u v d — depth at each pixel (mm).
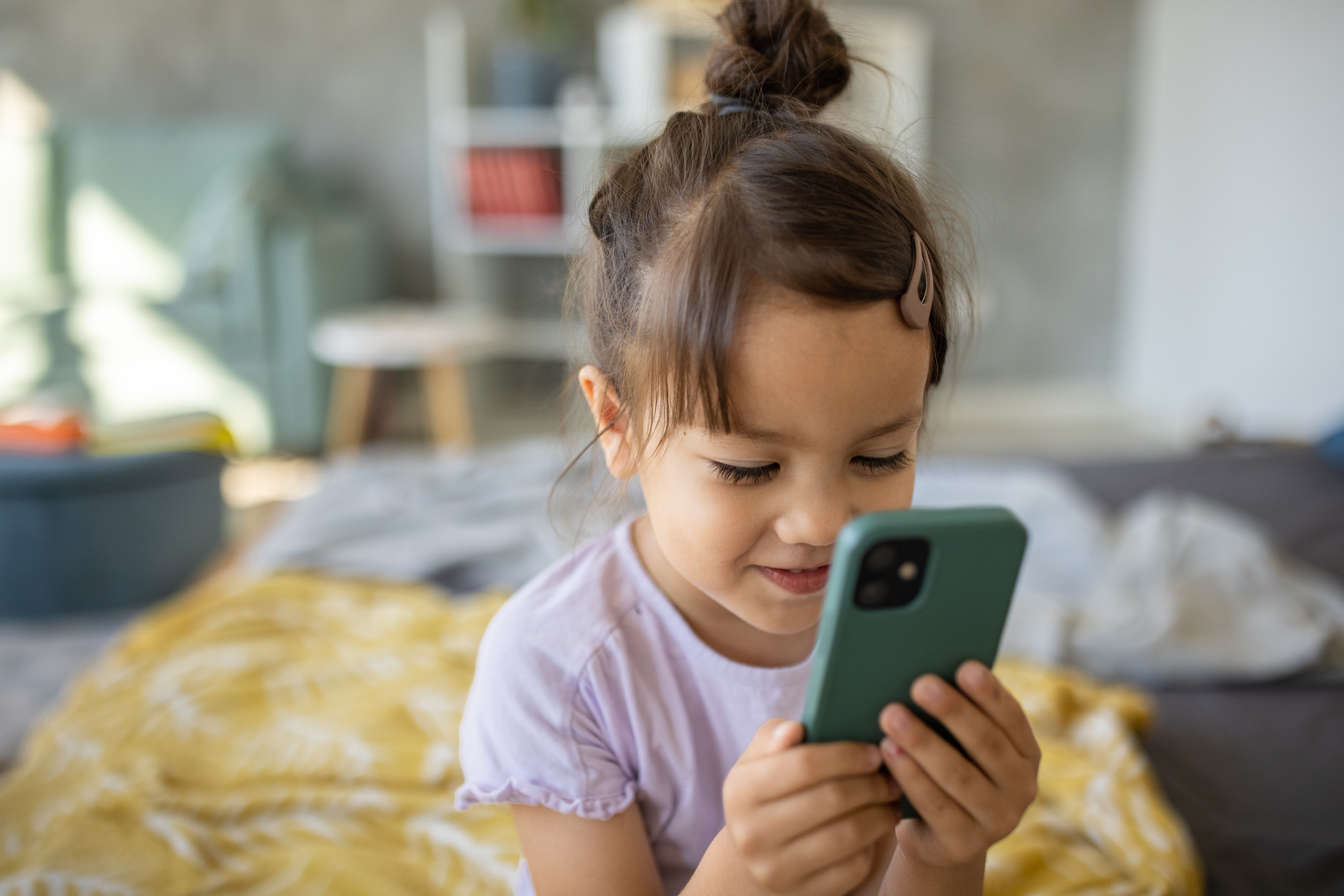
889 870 579
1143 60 3984
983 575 476
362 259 3699
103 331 3186
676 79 3639
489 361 4023
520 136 3664
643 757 635
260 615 1337
